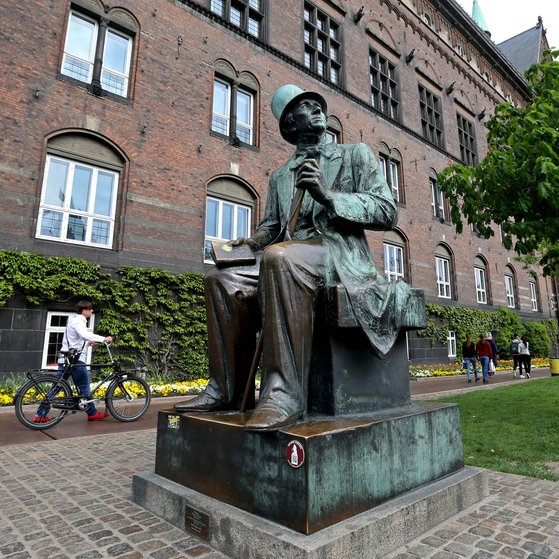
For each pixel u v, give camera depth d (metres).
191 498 2.19
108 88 11.22
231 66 13.84
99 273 9.83
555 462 3.84
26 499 2.80
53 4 10.23
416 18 23.05
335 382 2.33
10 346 8.58
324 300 2.33
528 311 27.75
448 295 21.61
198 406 2.53
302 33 16.64
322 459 1.80
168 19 12.43
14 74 9.43
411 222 19.95
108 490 2.99
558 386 10.95
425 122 22.64
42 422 5.87
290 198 2.96
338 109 17.56
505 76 29.91
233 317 2.57
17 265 8.68
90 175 10.51
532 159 5.28
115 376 6.66
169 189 11.52
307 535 1.69
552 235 5.53
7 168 9.03
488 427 5.54
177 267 11.31
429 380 15.05
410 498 2.18
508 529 2.23
